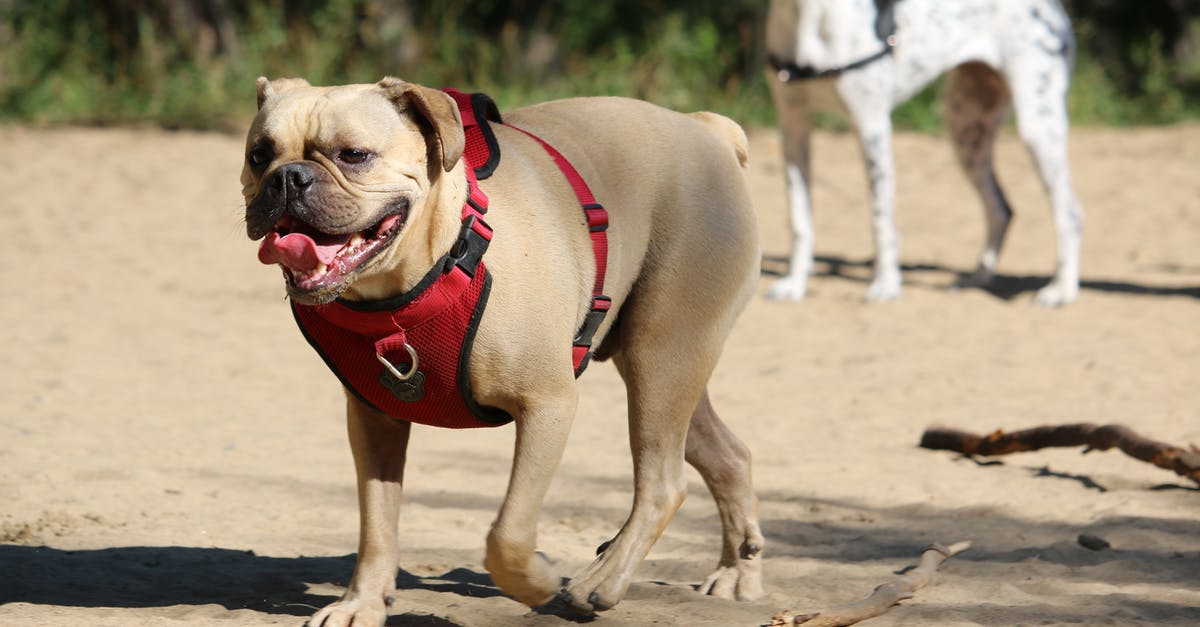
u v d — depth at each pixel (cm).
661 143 659
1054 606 657
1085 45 3728
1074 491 906
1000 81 1634
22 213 2108
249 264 1827
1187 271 1819
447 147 524
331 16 3241
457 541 785
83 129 2875
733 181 677
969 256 1945
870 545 794
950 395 1198
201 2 3222
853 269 1842
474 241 552
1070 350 1366
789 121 1603
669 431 652
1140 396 1177
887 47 1521
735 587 687
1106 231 2123
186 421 1084
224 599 654
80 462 932
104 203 2203
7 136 2769
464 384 569
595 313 613
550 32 3397
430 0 3372
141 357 1314
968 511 862
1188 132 3127
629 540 643
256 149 530
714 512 876
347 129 519
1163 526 816
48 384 1190
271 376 1259
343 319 557
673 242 646
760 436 1064
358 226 517
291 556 742
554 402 583
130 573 691
